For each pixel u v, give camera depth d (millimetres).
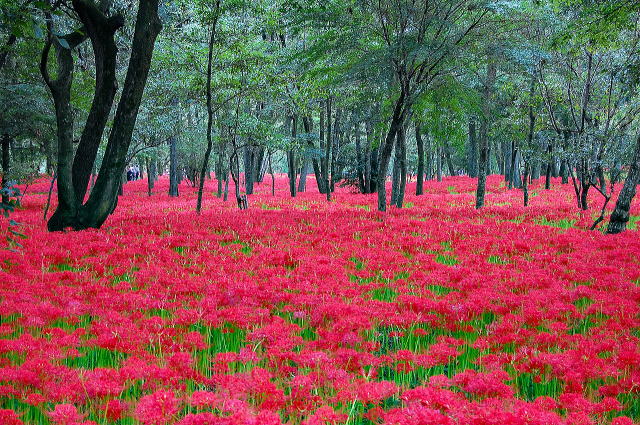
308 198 32688
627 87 14500
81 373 4578
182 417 4195
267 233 13875
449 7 16375
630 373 4957
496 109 24453
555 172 48844
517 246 11742
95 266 9422
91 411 4117
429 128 21625
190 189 46438
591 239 12719
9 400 4324
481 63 17609
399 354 5090
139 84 14422
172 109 26969
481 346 5570
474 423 3752
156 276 8812
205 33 19500
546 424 3721
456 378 4664
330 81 19562
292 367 5035
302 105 26562
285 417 4285
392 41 17156
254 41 26062
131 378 4531
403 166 22688
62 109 13922
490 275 8875
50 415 3730
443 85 18109
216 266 9648
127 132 14625
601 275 8852
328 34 17609
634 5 13336
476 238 13117
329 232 14016
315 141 38844
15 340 5223
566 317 6781
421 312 6766
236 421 3615
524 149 23094
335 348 5543
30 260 9625
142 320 6207
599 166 19469
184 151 40156
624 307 6805
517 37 17047
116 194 15078
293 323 6551
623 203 13695
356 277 9250
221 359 4996
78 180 14617
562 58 19328
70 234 12664
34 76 20031
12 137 22781
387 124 22750
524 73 20109
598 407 4145
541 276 8672
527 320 6484
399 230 14430
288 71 22594
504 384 4523
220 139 28266
